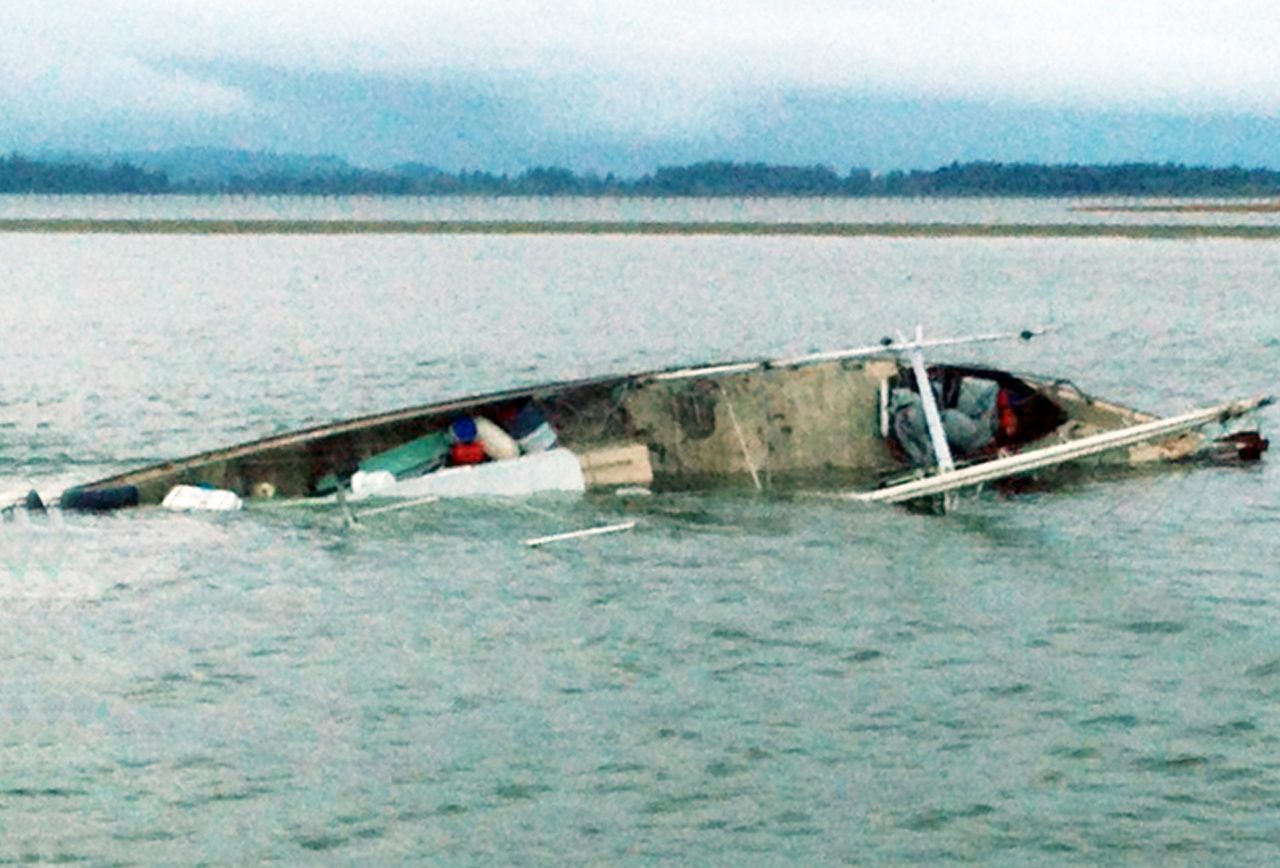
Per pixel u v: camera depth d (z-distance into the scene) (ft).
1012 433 130.93
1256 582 97.14
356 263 491.72
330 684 77.61
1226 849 60.75
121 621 87.10
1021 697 75.97
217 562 99.45
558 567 99.50
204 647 82.94
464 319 289.33
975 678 78.64
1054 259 529.04
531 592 93.76
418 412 122.21
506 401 124.67
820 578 97.14
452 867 59.47
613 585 95.35
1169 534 109.60
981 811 63.82
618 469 122.52
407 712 74.02
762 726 72.28
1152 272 456.45
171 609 89.51
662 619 88.38
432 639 84.74
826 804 64.49
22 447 141.08
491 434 122.11
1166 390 191.93
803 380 130.11
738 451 126.52
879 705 74.95
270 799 64.64
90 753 68.95
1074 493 122.21
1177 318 298.56
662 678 78.69
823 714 73.77
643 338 261.03
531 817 63.26
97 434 148.77
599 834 61.93
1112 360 226.79
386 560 100.63
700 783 66.33
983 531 110.22
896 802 64.64
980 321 296.92
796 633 85.71
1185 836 61.77
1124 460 131.34
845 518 113.29
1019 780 66.69
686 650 82.94
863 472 127.85
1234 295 361.71
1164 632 86.33
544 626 87.10
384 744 70.28
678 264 496.23
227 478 116.78
